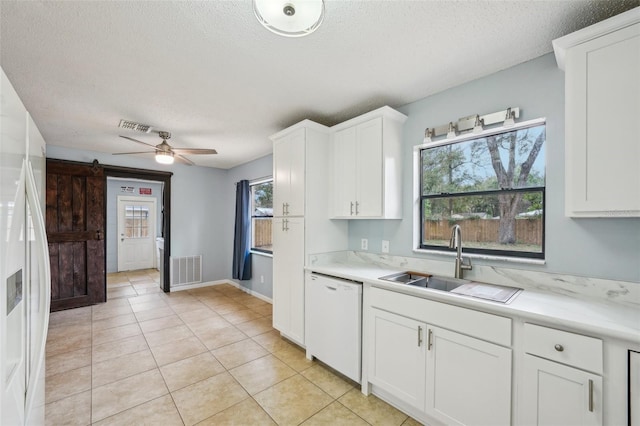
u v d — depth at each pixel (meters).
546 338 1.34
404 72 2.02
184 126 3.14
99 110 2.68
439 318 1.71
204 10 1.42
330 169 2.88
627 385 1.16
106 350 2.77
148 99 2.46
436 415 1.71
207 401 2.02
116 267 6.68
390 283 1.98
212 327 3.37
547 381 1.34
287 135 2.94
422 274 2.31
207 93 2.35
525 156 1.98
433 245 2.46
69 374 2.34
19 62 1.88
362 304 2.19
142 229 7.06
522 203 1.99
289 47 1.73
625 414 1.16
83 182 4.12
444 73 2.04
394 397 1.99
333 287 2.37
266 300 4.43
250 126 3.15
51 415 1.86
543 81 1.82
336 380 2.31
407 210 2.53
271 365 2.53
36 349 1.10
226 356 2.68
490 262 2.04
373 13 1.44
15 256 0.91
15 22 1.49
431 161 2.49
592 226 1.64
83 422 1.80
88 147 4.01
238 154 4.45
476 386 1.56
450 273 2.25
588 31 1.38
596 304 1.50
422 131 2.43
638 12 1.26
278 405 1.99
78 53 1.78
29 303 1.06
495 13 1.44
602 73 1.37
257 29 1.56
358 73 2.04
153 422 1.82
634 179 1.29
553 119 1.78
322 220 2.85
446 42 1.68
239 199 4.91
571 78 1.45
